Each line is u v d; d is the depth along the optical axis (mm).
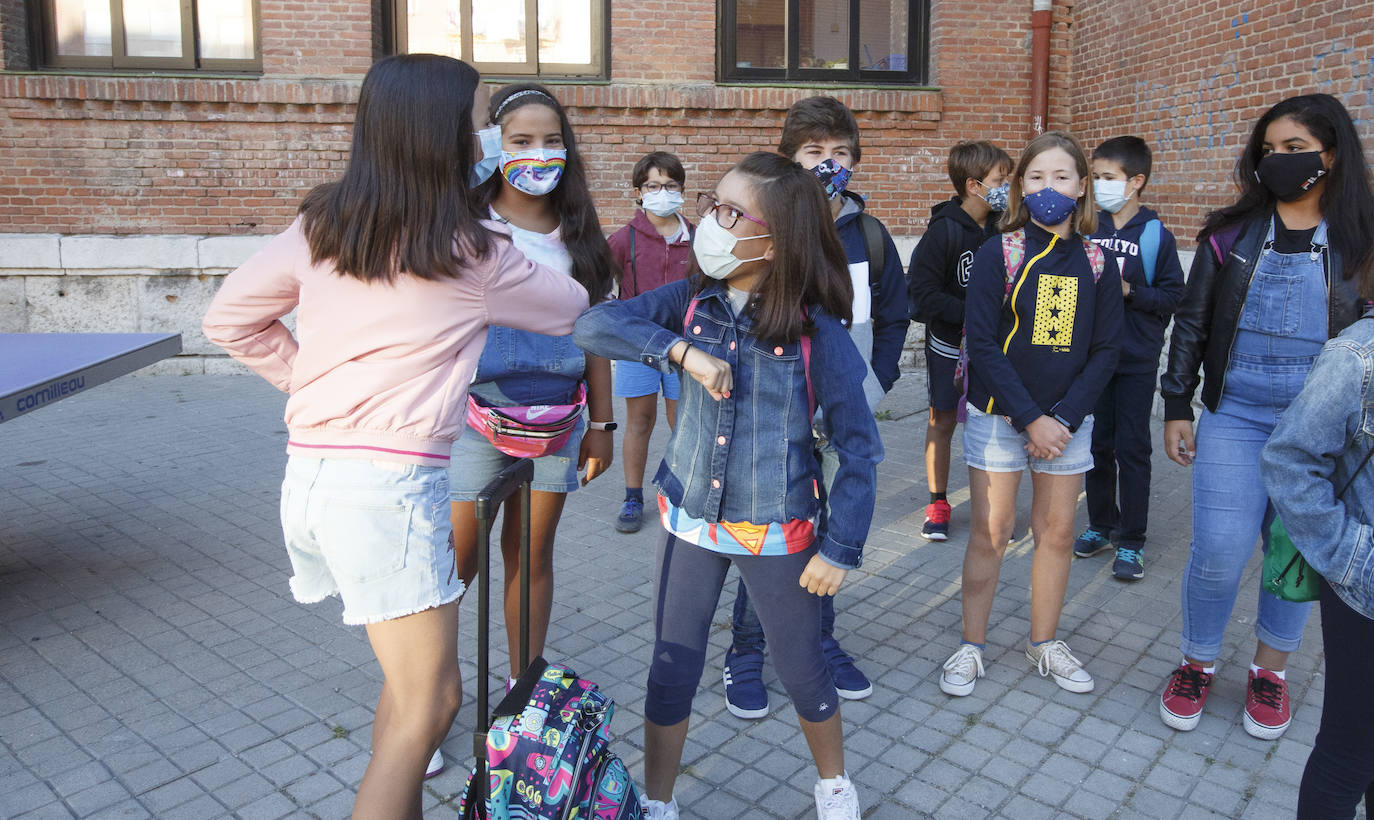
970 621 3402
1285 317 2898
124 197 8227
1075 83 8992
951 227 4629
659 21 8547
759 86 8656
